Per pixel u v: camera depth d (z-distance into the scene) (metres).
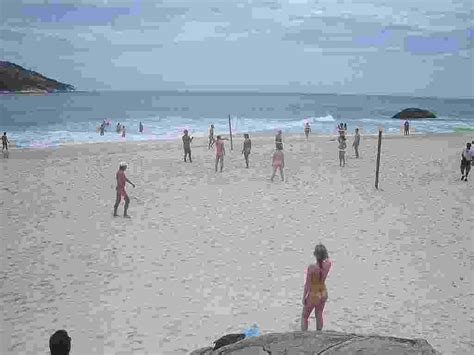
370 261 12.10
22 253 12.48
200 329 8.53
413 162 28.56
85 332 8.39
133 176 23.27
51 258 12.15
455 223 15.66
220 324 8.73
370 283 10.72
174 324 8.72
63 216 16.09
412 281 10.87
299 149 34.41
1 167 25.67
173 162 27.86
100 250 12.76
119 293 10.09
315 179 22.61
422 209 17.42
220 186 20.94
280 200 18.42
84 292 10.12
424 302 9.78
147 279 10.84
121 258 12.17
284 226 15.05
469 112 137.75
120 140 43.75
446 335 8.40
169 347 7.88
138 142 40.62
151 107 129.12
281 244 13.34
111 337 8.22
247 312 9.23
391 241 13.72
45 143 40.53
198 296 9.96
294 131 56.72
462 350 7.86
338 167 26.22
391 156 31.14
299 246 13.19
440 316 9.16
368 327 8.66
